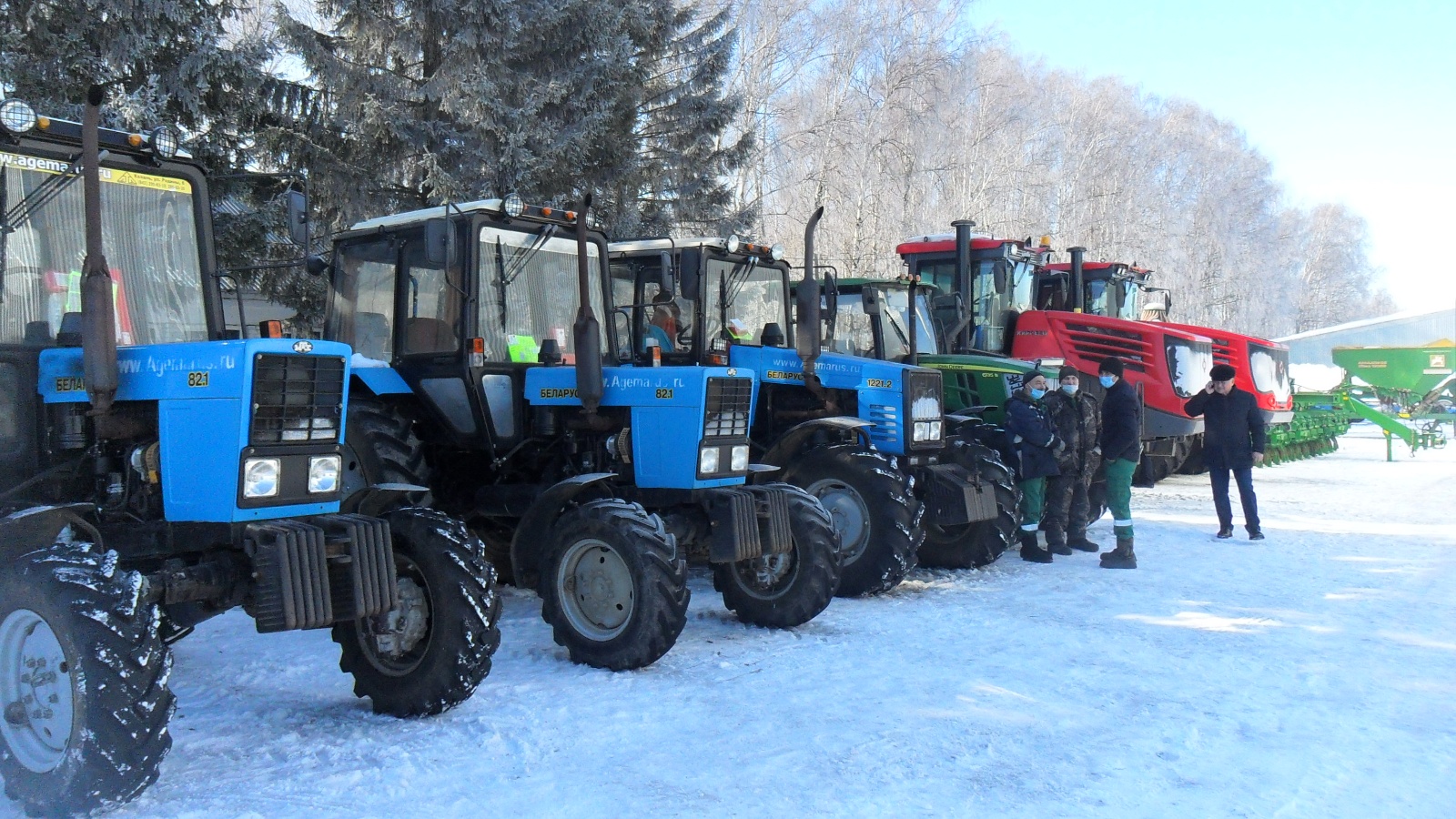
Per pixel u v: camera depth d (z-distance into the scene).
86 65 11.16
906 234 26.73
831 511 7.10
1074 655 5.54
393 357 6.45
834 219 26.42
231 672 5.14
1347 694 4.88
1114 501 8.27
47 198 4.30
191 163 4.74
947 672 5.18
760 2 24.83
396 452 6.13
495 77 13.75
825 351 8.44
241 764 3.87
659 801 3.56
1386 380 28.77
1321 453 21.50
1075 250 13.33
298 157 13.06
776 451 7.30
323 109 13.41
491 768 3.86
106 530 4.06
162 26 11.60
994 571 8.12
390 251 6.55
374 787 3.66
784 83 26.22
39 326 4.24
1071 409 8.89
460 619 4.39
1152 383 12.56
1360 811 3.54
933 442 7.71
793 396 7.82
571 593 5.38
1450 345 28.00
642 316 7.56
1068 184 37.22
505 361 6.21
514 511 6.12
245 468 3.87
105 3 11.09
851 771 3.84
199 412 3.96
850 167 25.62
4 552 3.73
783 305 8.09
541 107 14.13
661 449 5.80
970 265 11.98
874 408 7.57
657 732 4.26
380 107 13.01
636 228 15.84
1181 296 44.09
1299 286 60.16
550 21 14.07
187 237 4.71
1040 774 3.84
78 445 4.18
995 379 9.63
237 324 13.46
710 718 4.44
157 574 3.84
